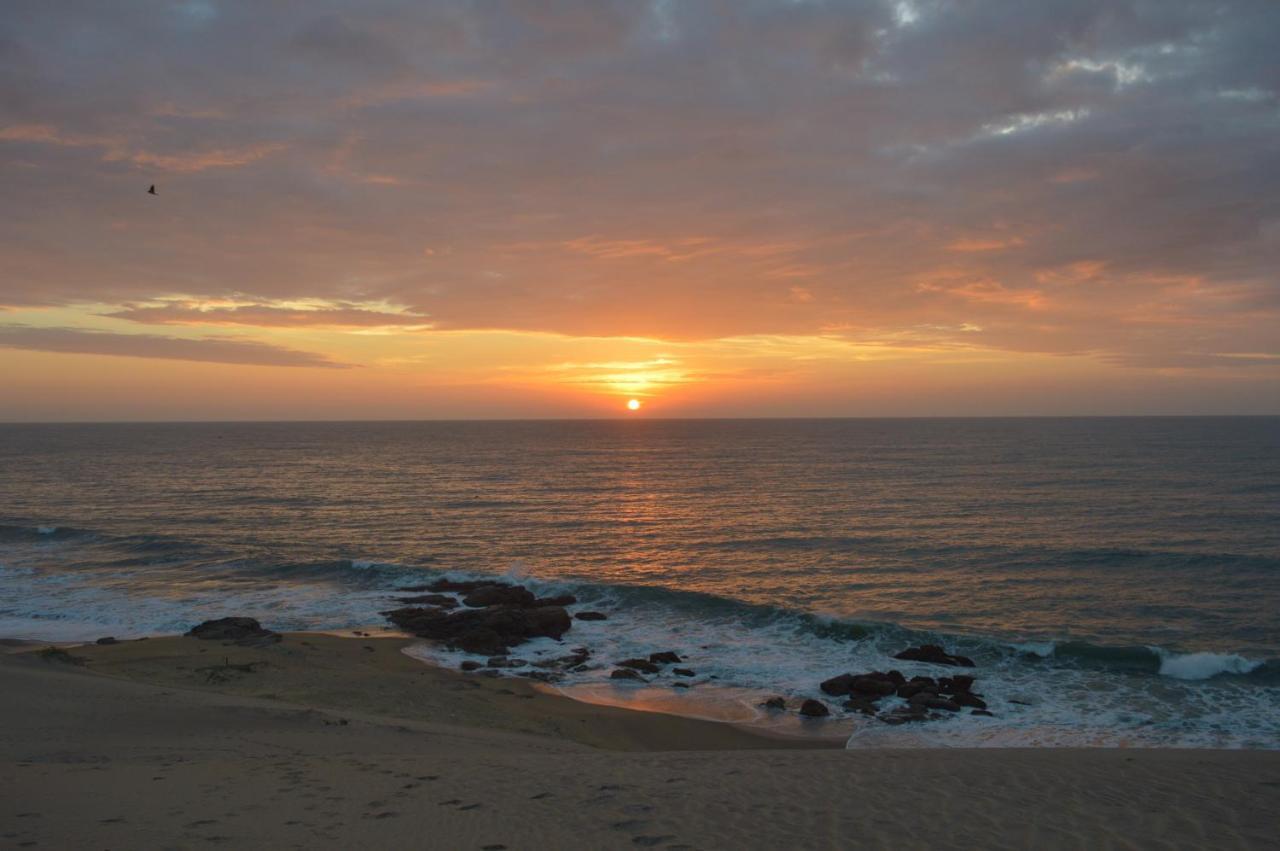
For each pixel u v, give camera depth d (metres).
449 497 72.38
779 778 10.72
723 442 184.25
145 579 36.56
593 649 25.89
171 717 15.05
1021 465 100.06
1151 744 17.38
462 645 25.77
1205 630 27.78
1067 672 22.97
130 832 8.23
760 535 49.44
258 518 58.28
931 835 8.20
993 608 31.19
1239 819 8.67
